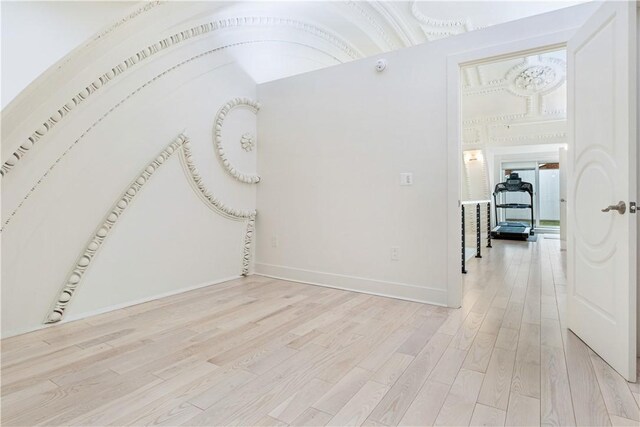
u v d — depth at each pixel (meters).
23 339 2.16
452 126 2.75
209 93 3.39
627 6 1.64
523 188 8.39
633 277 1.64
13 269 2.23
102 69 2.57
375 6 3.80
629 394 1.53
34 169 2.30
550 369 1.76
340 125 3.34
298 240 3.65
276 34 4.05
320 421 1.36
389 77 3.05
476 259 5.04
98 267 2.62
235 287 3.40
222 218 3.60
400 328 2.33
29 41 1.80
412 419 1.37
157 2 2.73
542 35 2.40
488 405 1.45
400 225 3.02
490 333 2.24
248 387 1.61
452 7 3.72
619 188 1.71
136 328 2.34
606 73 1.83
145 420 1.37
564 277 3.87
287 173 3.72
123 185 2.76
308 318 2.53
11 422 1.36
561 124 6.49
